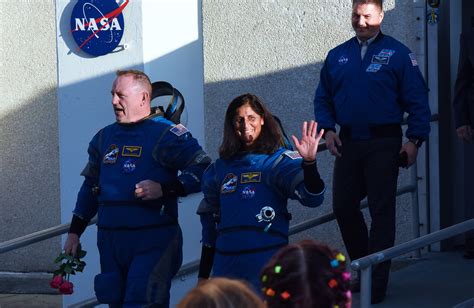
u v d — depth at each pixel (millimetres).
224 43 10578
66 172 11352
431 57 9648
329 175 10094
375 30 8008
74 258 7660
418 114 7891
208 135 10719
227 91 10594
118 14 11078
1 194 13930
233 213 6352
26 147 13742
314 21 10148
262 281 3449
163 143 7230
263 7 10375
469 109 9016
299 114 10258
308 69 10195
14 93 13773
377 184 7938
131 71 7441
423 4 9625
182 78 11008
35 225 13766
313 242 3494
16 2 13680
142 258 7164
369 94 7945
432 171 9711
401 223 9742
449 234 6125
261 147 6410
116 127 7477
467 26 9906
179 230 7461
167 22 10992
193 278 10383
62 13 11250
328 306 3326
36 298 12586
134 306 7059
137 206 7188
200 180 7230
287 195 6320
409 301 8078
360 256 8391
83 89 11258
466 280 8664
